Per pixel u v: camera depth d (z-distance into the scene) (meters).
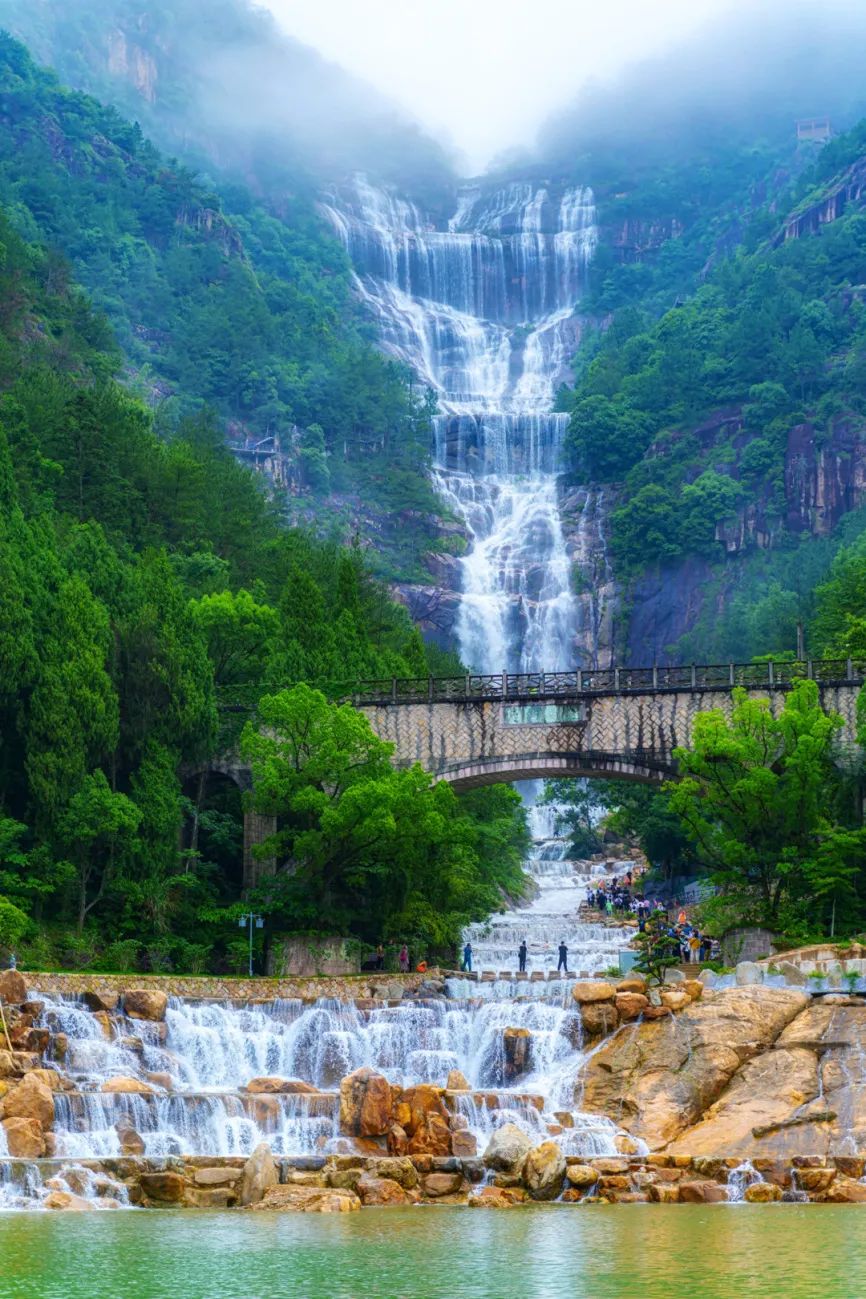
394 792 83.62
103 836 82.56
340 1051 69.31
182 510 139.00
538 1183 53.09
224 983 75.06
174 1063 65.56
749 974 71.56
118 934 82.25
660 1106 61.53
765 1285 36.31
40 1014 64.81
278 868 90.81
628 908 114.12
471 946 97.06
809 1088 60.66
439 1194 53.12
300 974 83.81
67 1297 35.50
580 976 83.44
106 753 84.81
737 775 85.75
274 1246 42.41
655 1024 66.44
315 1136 58.03
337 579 137.38
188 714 88.56
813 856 83.50
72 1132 55.47
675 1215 48.72
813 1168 54.06
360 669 100.69
